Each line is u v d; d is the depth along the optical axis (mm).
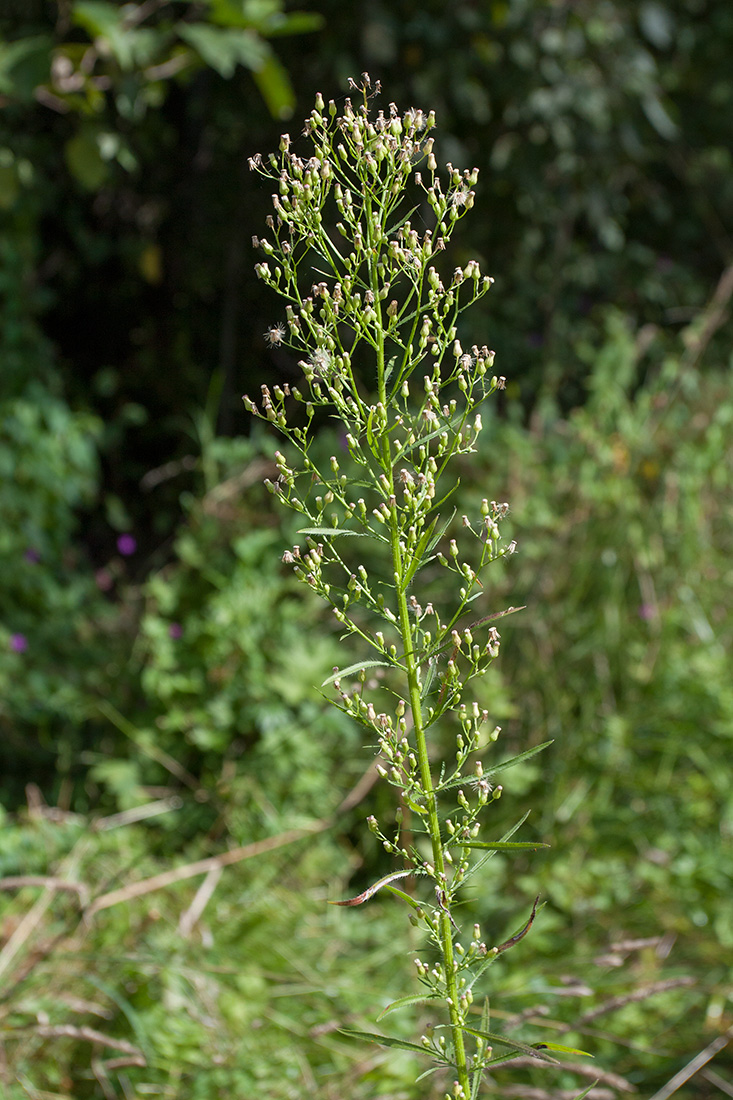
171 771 3117
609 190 5977
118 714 3244
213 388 3717
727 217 6734
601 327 6070
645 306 6301
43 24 4715
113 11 3113
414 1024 2277
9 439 4016
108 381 4801
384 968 2531
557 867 2805
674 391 3855
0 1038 2115
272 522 3391
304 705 3049
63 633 3613
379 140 1133
